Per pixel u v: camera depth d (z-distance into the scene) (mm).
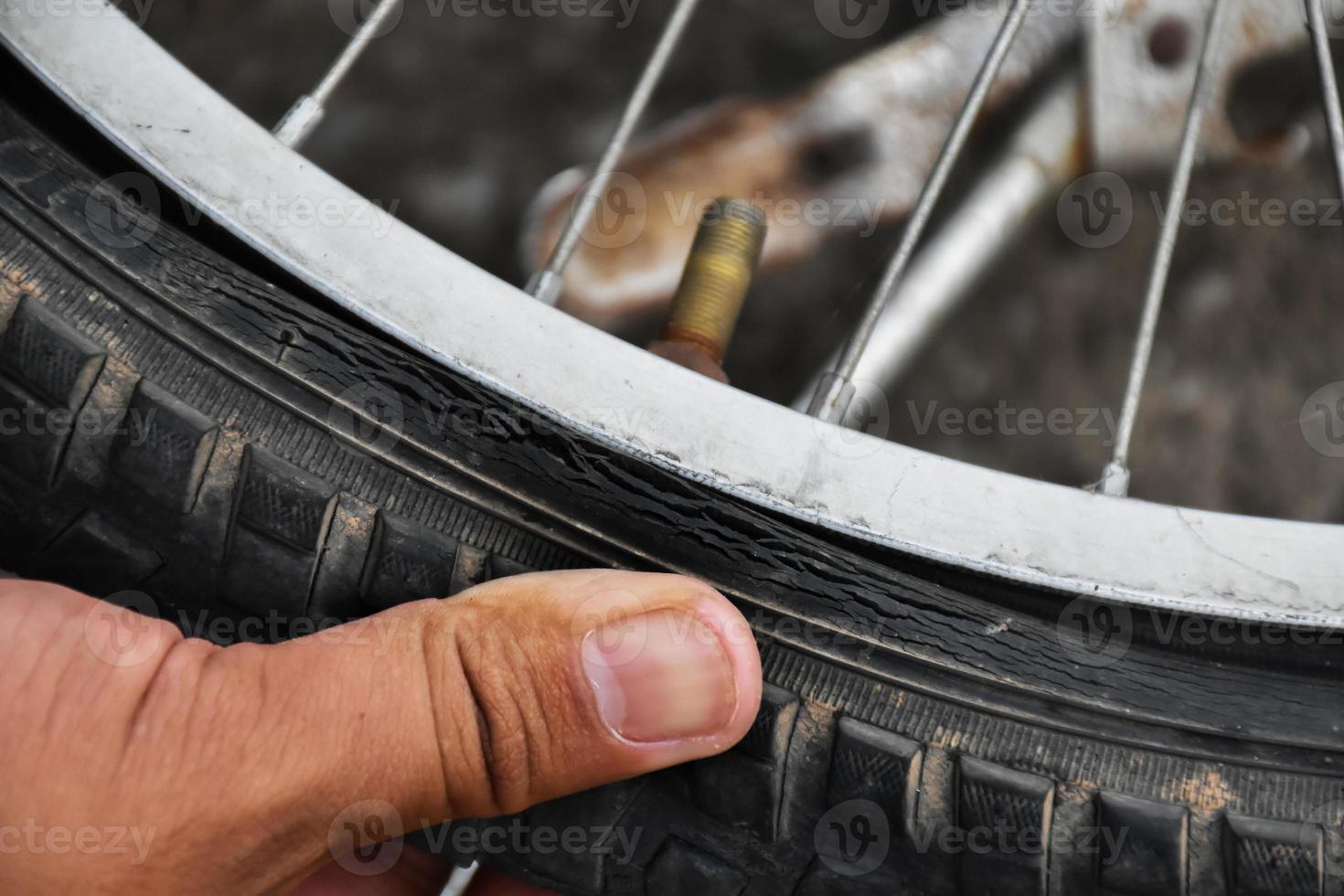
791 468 241
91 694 233
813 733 237
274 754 234
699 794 240
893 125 327
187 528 237
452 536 239
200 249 242
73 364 236
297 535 237
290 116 250
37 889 232
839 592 241
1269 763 239
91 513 238
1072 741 239
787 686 238
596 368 241
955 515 243
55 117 246
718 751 236
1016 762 238
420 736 235
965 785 237
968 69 326
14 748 231
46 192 240
